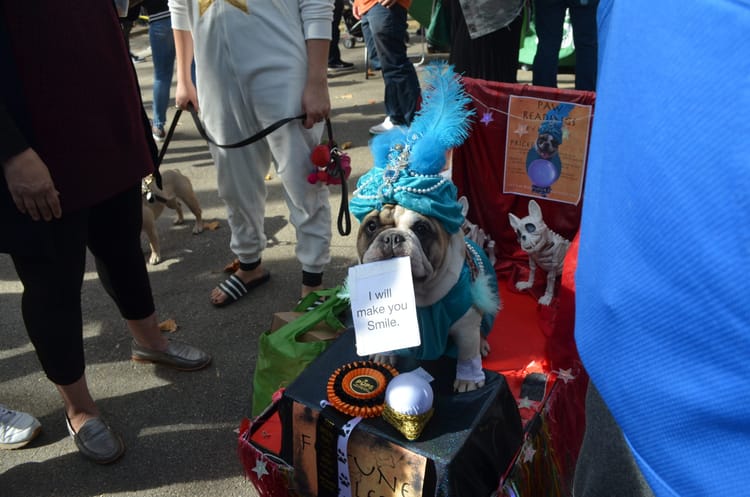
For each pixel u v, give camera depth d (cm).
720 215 52
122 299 216
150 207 305
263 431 168
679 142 55
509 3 306
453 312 145
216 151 240
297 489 152
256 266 278
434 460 125
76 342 185
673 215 56
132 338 256
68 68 156
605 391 67
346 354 160
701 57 54
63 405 220
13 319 275
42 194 148
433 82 151
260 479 156
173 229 350
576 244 166
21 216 156
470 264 157
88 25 160
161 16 437
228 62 217
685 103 55
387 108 423
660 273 58
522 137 203
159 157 227
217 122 231
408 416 128
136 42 855
